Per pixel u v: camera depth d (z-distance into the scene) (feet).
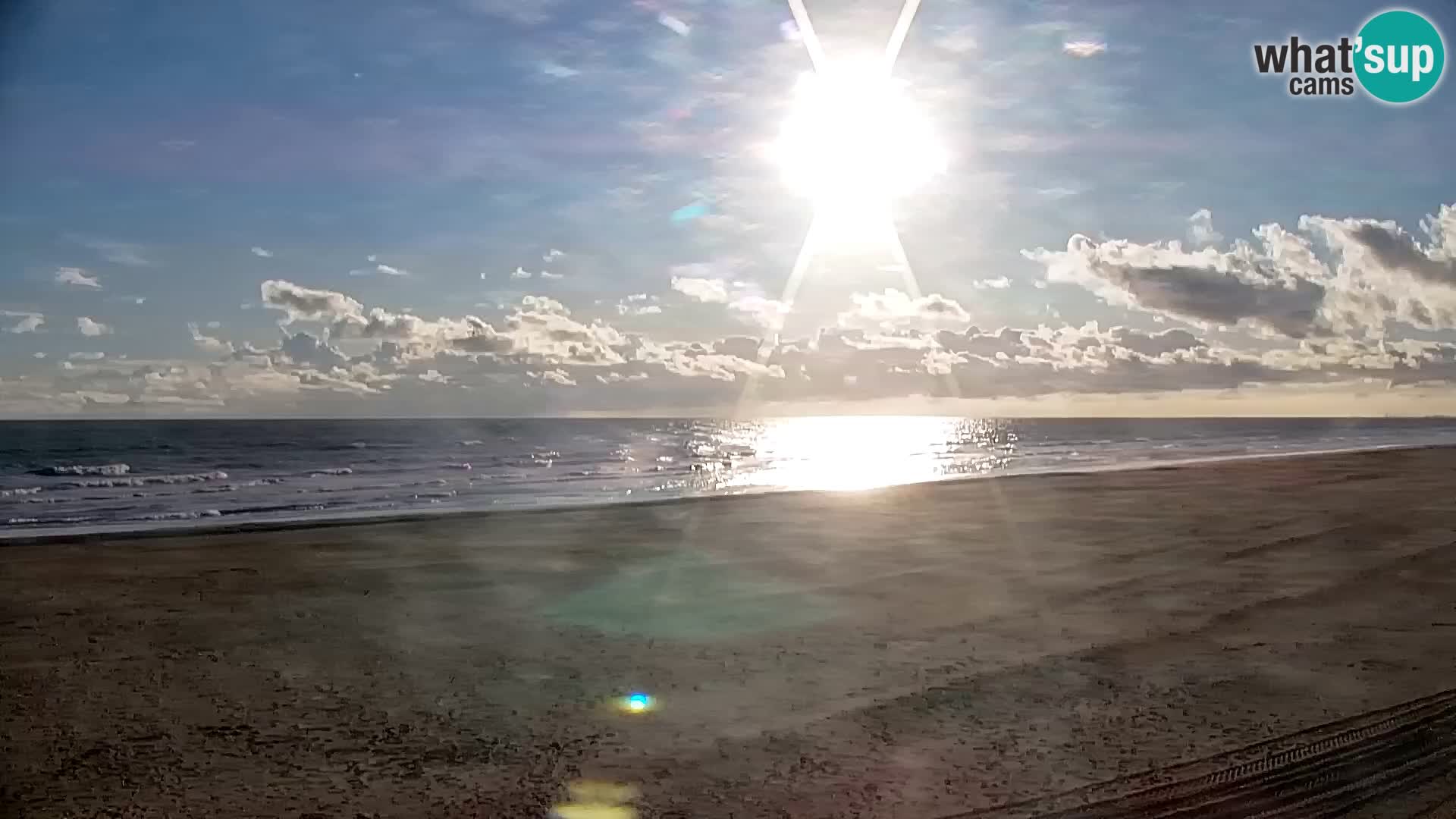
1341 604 36.29
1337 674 26.86
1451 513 63.87
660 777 19.88
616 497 85.97
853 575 43.50
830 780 19.61
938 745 21.52
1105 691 25.54
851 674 27.43
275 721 23.56
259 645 31.07
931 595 38.81
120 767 20.53
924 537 55.36
